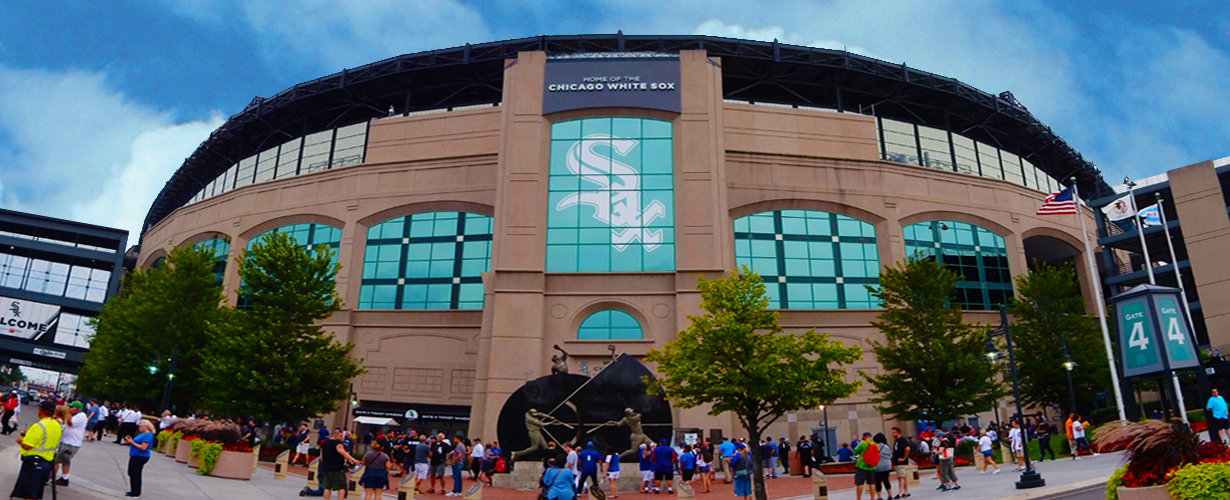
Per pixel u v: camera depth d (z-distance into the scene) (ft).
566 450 76.43
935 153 187.01
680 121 144.46
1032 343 130.21
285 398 112.47
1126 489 37.81
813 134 171.63
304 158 190.70
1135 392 141.08
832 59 184.03
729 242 154.20
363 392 153.69
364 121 185.98
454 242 161.48
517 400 97.96
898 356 116.47
